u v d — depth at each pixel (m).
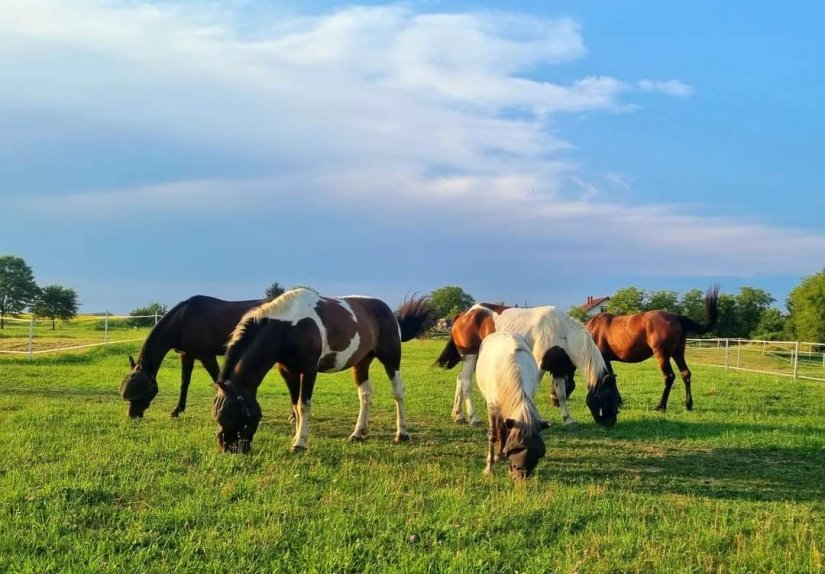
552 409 12.56
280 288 13.88
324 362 8.63
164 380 17.42
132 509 5.43
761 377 20.39
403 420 9.51
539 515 5.48
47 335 34.41
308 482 6.41
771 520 5.52
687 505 6.06
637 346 12.98
